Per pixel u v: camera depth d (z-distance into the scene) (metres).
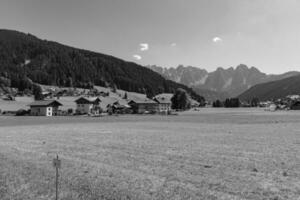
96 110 129.38
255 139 28.38
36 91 178.75
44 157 17.28
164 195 10.12
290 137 30.06
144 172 13.61
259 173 13.77
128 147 22.44
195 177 12.75
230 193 10.59
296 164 15.93
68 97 180.00
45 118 86.50
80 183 11.42
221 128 43.03
